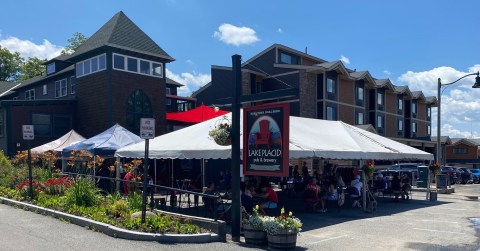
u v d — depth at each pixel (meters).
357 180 16.34
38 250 7.96
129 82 28.36
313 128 16.31
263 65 41.19
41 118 28.31
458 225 12.27
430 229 11.59
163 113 30.39
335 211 15.23
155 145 14.89
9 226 10.20
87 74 29.11
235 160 10.20
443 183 24.17
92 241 8.84
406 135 53.66
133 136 19.48
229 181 16.77
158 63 30.33
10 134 27.03
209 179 26.00
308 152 12.64
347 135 16.56
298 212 14.87
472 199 20.67
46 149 21.42
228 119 14.69
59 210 11.76
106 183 18.17
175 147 13.82
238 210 9.98
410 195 20.64
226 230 10.84
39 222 10.77
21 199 13.78
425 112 57.72
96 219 10.31
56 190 14.17
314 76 39.00
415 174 29.53
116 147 17.88
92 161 17.36
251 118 10.56
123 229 9.37
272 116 10.10
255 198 12.91
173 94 46.34
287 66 39.00
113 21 29.73
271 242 9.00
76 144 18.91
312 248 9.16
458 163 57.91
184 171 25.83
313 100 38.62
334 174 19.14
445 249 9.15
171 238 9.09
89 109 28.73
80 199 12.15
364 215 14.30
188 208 14.80
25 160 19.14
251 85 40.06
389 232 11.11
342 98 40.94
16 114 27.34
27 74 60.25
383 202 18.48
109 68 27.34
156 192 15.69
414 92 55.59
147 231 9.38
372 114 46.25
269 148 10.11
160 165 24.39
